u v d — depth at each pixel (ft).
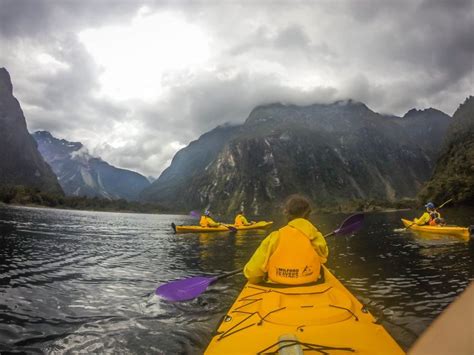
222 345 12.34
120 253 47.96
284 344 9.77
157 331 18.85
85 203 475.31
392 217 141.90
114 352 16.58
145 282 30.30
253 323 13.62
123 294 26.12
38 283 29.35
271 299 15.37
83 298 24.98
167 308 22.43
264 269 17.44
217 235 72.23
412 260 37.50
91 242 61.87
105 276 32.60
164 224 148.05
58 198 437.17
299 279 16.62
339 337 12.03
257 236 69.21
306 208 18.03
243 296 17.02
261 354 11.02
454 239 52.65
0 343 17.37
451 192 212.64
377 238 58.13
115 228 104.78
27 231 79.05
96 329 19.16
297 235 17.08
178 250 50.98
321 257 17.88
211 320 20.35
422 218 68.64
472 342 2.16
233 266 38.29
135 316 21.13
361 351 11.11
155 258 43.65
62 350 16.75
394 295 24.48
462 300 2.40
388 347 11.43
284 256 16.88
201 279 20.84
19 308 22.58
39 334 18.51
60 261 40.50
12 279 30.45
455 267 33.30
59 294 26.02
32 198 393.91
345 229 29.37
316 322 13.14
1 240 58.90
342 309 14.15
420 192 249.55
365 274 31.30
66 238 67.92
